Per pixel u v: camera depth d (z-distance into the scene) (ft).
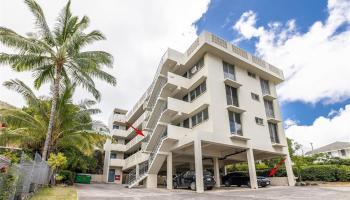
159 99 77.66
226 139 59.21
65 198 33.04
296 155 88.58
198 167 51.16
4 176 21.89
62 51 51.06
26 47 47.88
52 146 58.70
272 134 76.54
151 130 85.76
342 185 60.13
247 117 69.87
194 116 70.03
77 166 97.60
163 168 89.92
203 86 68.80
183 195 41.09
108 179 120.16
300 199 33.24
